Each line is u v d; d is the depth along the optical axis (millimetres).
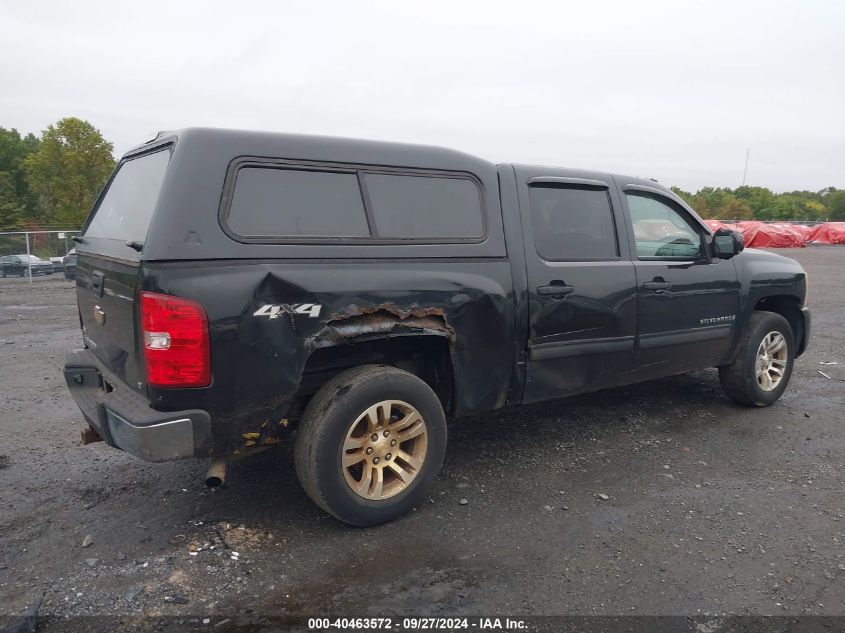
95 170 52875
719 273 5254
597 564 3156
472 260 3832
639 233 4867
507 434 4977
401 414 3582
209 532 3430
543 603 2838
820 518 3666
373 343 3719
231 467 4297
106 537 3371
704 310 5156
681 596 2906
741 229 37250
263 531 3447
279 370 3127
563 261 4324
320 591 2910
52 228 51344
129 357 3170
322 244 3287
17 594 2855
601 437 4930
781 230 36781
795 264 6109
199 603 2814
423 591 2914
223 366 2986
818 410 5711
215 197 3021
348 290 3305
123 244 3287
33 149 75500
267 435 3240
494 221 3988
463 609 2789
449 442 4801
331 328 3256
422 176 3738
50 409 5680
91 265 3811
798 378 6902
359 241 3424
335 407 3271
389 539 3377
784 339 5750
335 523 3543
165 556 3186
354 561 3156
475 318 3820
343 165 3447
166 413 2936
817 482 4160
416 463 3609
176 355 2877
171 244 2881
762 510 3758
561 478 4172
